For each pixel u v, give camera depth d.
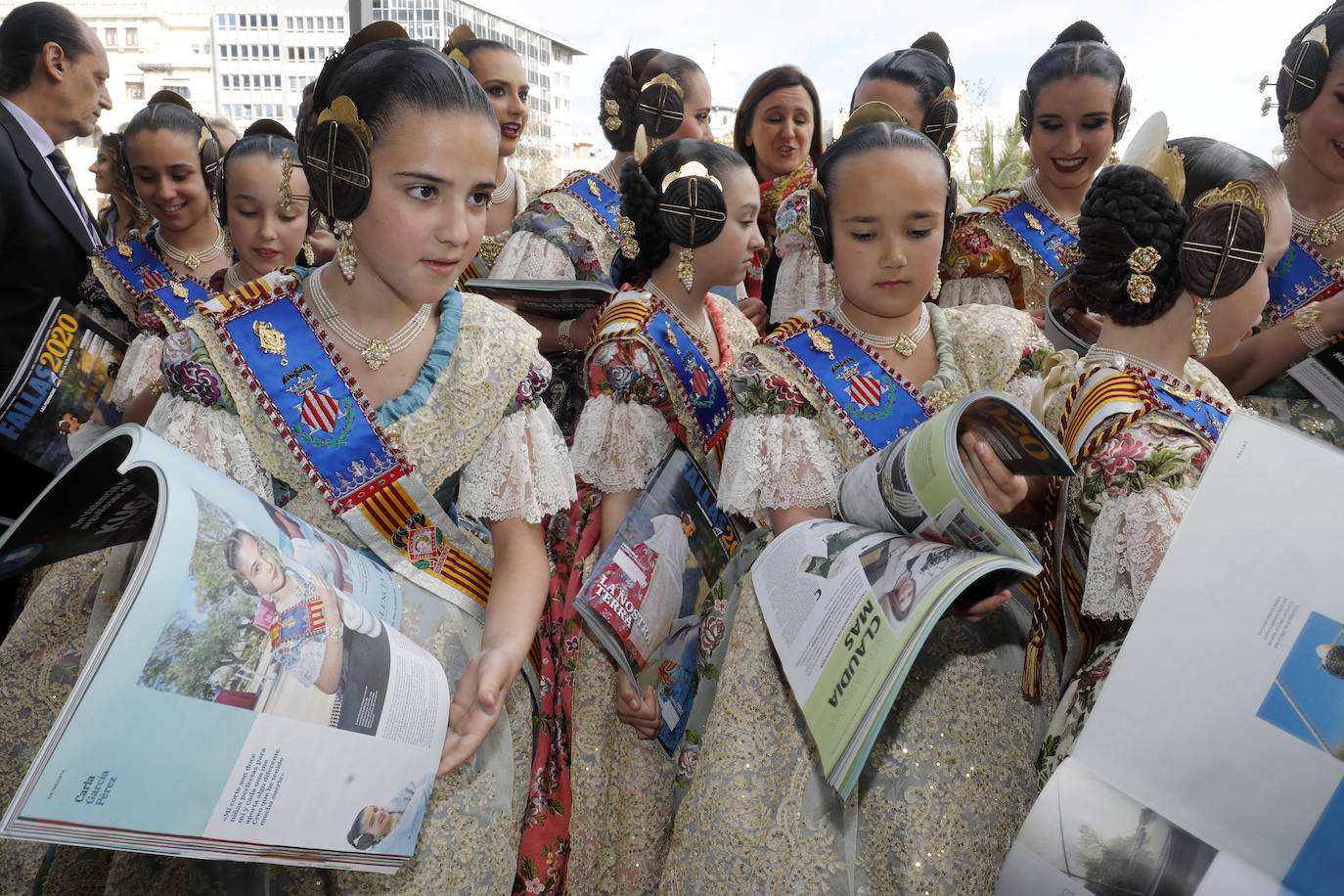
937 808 1.74
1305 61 2.57
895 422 2.09
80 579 2.21
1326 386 2.42
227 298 1.72
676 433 2.57
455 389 1.75
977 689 1.82
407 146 1.53
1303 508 1.26
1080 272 1.77
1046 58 3.38
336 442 1.69
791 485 2.04
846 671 1.56
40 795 1.05
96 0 16.55
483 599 1.81
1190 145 1.68
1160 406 1.63
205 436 1.67
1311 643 1.23
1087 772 1.36
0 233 3.55
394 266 1.60
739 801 1.81
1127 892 1.30
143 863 1.60
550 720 2.31
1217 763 1.27
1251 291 1.66
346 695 1.34
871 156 2.03
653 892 2.44
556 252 3.55
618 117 4.04
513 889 2.25
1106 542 1.57
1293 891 1.21
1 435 2.65
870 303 2.12
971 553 1.55
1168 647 1.32
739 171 2.66
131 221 4.58
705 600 2.41
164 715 1.13
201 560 1.19
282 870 1.57
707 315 2.88
